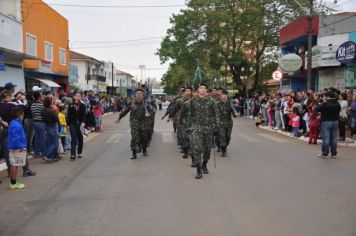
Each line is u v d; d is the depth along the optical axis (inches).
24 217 254.2
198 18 1633.9
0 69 747.4
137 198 295.6
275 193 307.7
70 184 343.6
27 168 379.2
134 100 484.7
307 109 699.4
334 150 478.6
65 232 226.7
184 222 241.1
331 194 305.3
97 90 2379.4
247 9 1617.9
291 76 1268.5
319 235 219.3
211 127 371.6
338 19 1030.4
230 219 246.2
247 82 1738.4
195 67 1781.5
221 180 352.8
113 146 595.8
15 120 330.6
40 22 1123.3
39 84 1106.7
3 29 785.6
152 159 470.9
